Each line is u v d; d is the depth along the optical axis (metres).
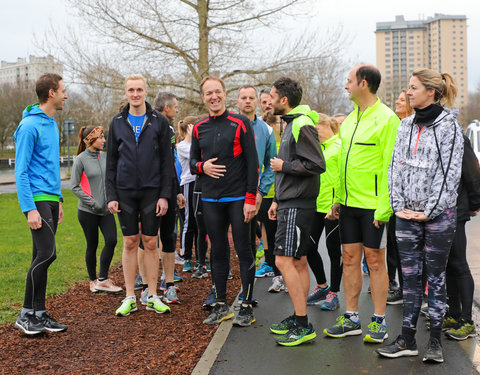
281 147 4.57
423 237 4.05
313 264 5.72
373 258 4.43
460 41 130.75
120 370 3.94
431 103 3.97
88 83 16.56
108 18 15.78
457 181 3.87
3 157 65.62
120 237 10.88
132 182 5.23
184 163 7.37
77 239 10.50
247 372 3.89
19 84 63.09
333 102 33.84
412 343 4.11
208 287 6.55
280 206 4.50
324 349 4.32
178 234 10.72
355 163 4.42
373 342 4.42
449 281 4.52
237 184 4.98
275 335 4.70
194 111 16.66
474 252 8.55
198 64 16.23
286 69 16.77
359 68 4.38
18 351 4.30
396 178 4.07
